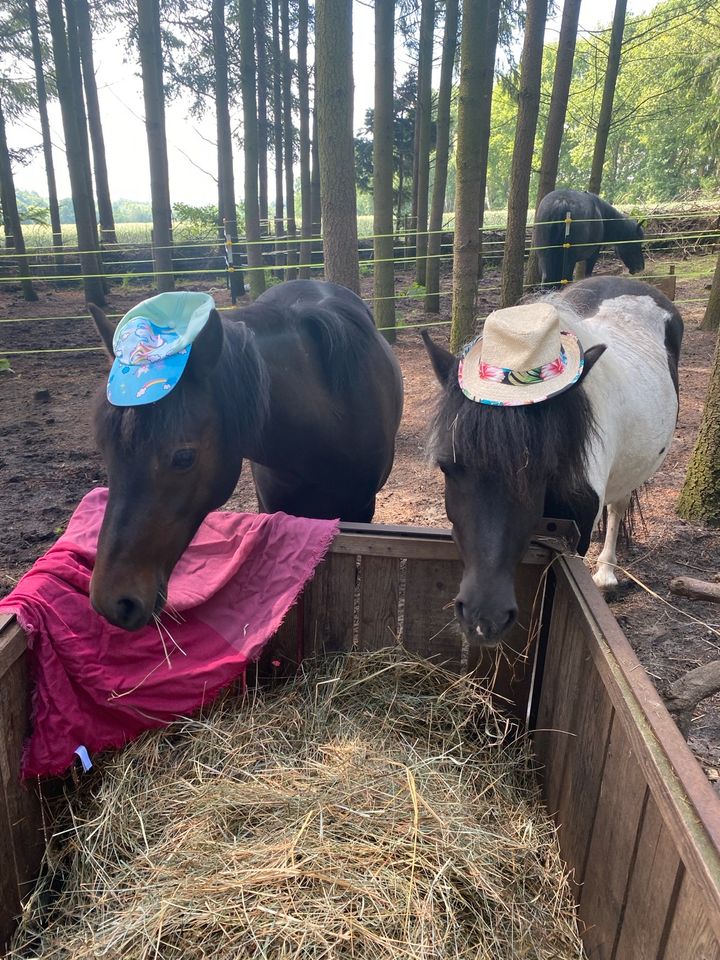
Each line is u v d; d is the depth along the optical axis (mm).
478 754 2252
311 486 2668
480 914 1675
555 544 2152
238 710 2291
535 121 7152
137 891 1730
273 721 2223
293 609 2414
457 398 1809
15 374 8211
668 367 3176
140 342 1787
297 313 2449
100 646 1975
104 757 2096
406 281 14625
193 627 2162
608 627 1671
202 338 1761
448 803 1910
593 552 4027
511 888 1791
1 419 6555
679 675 2885
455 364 1902
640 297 3551
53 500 4707
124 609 1711
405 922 1581
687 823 1075
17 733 1797
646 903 1317
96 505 2361
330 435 2488
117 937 1625
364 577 2342
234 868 1716
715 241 15664
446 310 11070
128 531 1710
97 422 1758
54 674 1868
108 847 1893
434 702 2318
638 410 2719
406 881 1665
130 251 17031
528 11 6855
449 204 39625
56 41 10602
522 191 7348
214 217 19172
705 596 2016
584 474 2010
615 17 11086
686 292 11547
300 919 1591
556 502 2166
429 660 2414
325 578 2365
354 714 2283
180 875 1741
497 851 1834
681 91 25469
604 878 1585
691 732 2578
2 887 1709
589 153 33281
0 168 12984
